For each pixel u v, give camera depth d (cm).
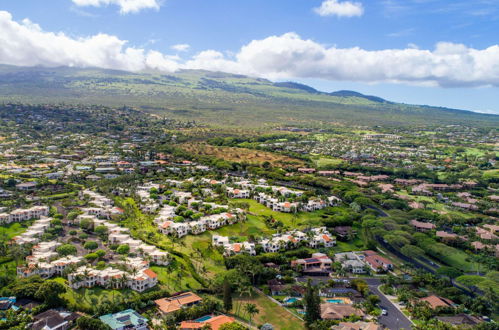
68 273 18688
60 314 16200
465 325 16950
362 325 16600
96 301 17538
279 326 16750
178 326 16212
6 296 17188
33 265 19450
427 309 18125
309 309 16975
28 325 15200
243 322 16875
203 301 17712
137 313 16650
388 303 19150
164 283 19575
